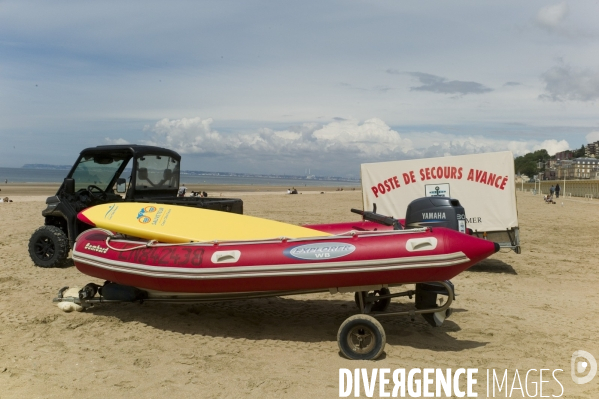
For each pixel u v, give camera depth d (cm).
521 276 984
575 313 718
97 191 960
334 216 2073
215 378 454
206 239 591
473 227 1067
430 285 557
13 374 452
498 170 1051
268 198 3759
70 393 416
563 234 1656
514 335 606
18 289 764
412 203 673
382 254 507
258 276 525
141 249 589
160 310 677
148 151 905
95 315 646
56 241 920
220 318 648
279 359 507
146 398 410
